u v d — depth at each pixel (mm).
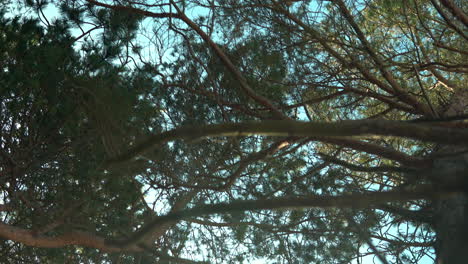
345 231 5398
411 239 5867
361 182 6664
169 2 5605
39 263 6238
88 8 5805
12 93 5172
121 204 5426
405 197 1612
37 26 5629
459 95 5727
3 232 4914
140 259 5508
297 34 6066
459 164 3932
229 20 6168
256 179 6051
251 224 5750
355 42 6285
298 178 5434
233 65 5523
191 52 5402
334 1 6008
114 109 3809
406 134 1918
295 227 6051
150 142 2154
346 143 4664
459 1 6676
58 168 5395
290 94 6172
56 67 4855
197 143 5453
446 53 7688
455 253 2729
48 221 5137
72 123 4988
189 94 5926
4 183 5352
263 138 5992
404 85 7340
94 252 6367
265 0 6211
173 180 5281
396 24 7148
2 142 5320
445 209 3664
